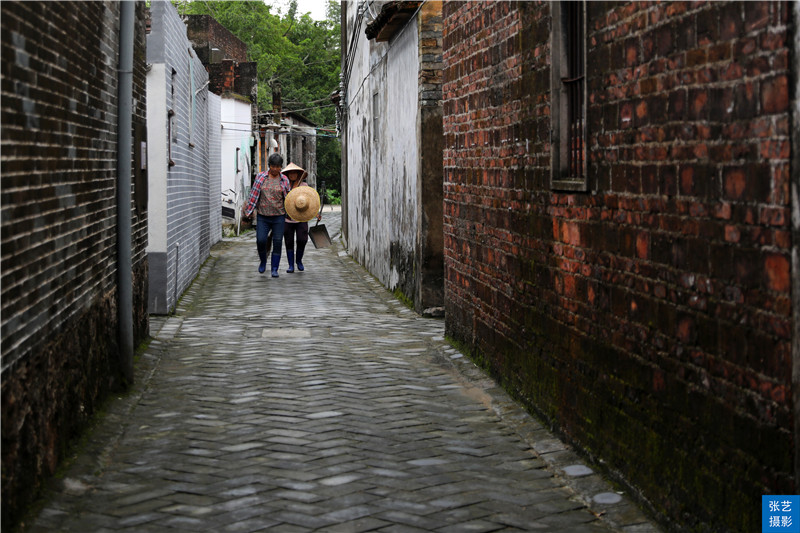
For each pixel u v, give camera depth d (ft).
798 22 9.98
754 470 11.03
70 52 16.14
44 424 14.49
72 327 16.61
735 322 11.43
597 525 13.76
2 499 12.07
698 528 12.46
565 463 16.69
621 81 14.79
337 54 206.90
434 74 33.99
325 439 17.90
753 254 10.98
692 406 12.64
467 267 26.23
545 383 19.15
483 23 23.76
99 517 13.60
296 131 144.15
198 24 124.16
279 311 35.55
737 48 11.19
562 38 17.88
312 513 13.83
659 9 13.32
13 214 12.45
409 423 19.29
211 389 22.07
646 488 14.20
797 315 10.10
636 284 14.47
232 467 16.08
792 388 10.20
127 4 20.70
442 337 29.73
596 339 16.24
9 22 12.19
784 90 10.24
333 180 205.87
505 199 22.02
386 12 36.45
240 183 99.50
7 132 12.11
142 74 26.32
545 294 19.10
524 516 14.03
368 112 53.06
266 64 180.04
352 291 42.88
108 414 19.26
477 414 20.25
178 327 31.07
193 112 47.52
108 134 20.26
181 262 39.42
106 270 20.18
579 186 16.71
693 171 12.42
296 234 51.67
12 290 12.45
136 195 25.44
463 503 14.51
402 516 13.80
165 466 16.12
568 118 18.06
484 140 23.95
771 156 10.54
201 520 13.48
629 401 14.84
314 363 25.31
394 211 41.78
